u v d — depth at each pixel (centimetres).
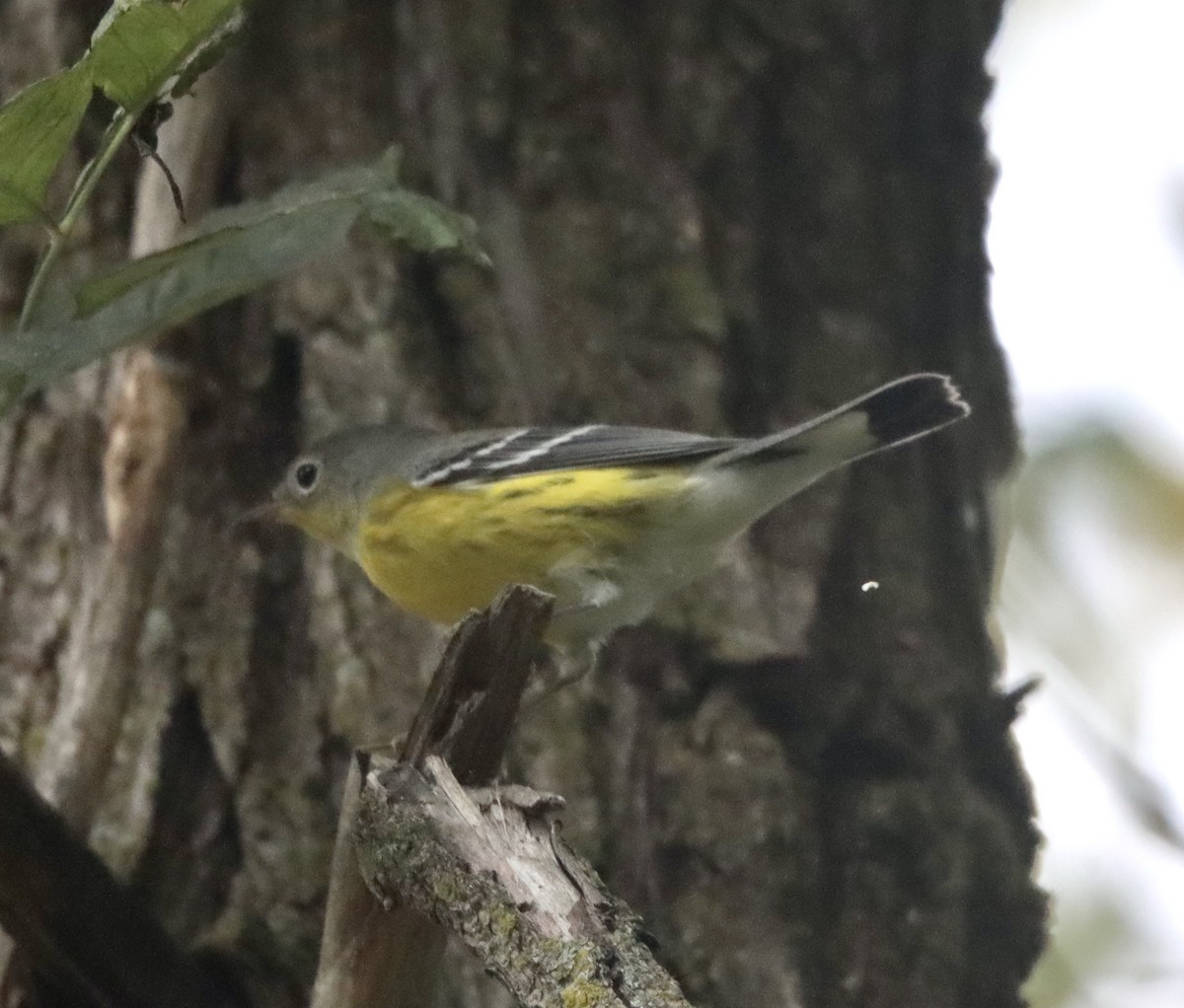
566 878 571
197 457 959
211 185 901
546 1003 527
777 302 1080
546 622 641
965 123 1165
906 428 924
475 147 1038
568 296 1025
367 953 639
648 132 1073
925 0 1147
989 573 1113
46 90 569
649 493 945
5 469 970
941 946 925
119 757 893
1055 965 1147
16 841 712
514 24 1064
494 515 948
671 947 879
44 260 614
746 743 937
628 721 938
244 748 901
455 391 995
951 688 998
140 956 746
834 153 1116
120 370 958
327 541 968
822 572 1002
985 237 1167
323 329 985
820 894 920
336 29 1032
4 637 938
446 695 643
